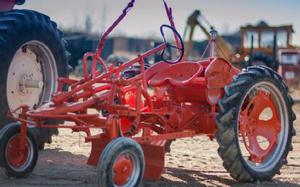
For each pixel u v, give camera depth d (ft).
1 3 24.41
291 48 86.22
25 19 22.63
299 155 26.99
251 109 21.01
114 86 18.13
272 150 21.36
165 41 20.29
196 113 20.67
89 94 18.56
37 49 23.71
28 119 18.75
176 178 20.89
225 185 20.02
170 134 19.02
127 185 16.75
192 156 25.63
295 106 56.75
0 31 21.84
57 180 19.74
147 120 19.48
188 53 91.61
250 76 19.99
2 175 19.89
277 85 21.03
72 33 134.51
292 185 20.56
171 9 20.89
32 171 20.34
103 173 16.15
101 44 19.25
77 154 24.89
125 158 16.66
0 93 21.79
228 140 19.29
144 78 19.33
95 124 17.88
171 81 20.10
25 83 23.02
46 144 27.07
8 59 21.90
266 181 20.81
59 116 17.61
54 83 24.47
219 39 84.84
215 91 20.31
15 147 19.16
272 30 86.33
